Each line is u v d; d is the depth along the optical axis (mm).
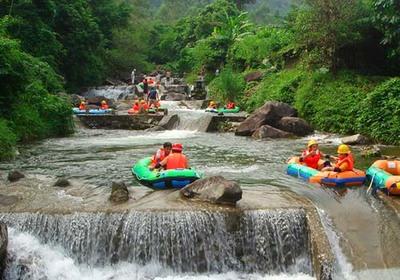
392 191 10188
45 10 30438
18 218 8641
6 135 15172
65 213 8719
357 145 17422
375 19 20453
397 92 18203
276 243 8727
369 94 18812
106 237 8531
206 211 8742
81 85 38250
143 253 8484
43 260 8250
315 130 21125
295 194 10172
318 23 22062
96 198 9773
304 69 24734
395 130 17297
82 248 8516
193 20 55750
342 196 10211
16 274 8023
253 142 18500
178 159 10961
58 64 32531
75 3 35156
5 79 17359
